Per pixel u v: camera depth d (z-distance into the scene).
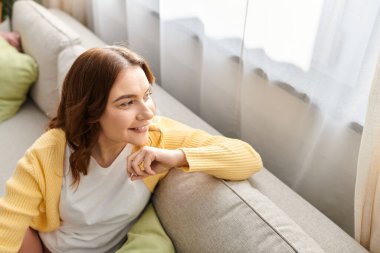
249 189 1.03
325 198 1.28
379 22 0.90
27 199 0.98
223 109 1.49
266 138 1.37
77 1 2.08
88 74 0.88
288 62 1.16
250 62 1.26
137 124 0.91
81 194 1.03
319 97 1.12
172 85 1.69
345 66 1.02
